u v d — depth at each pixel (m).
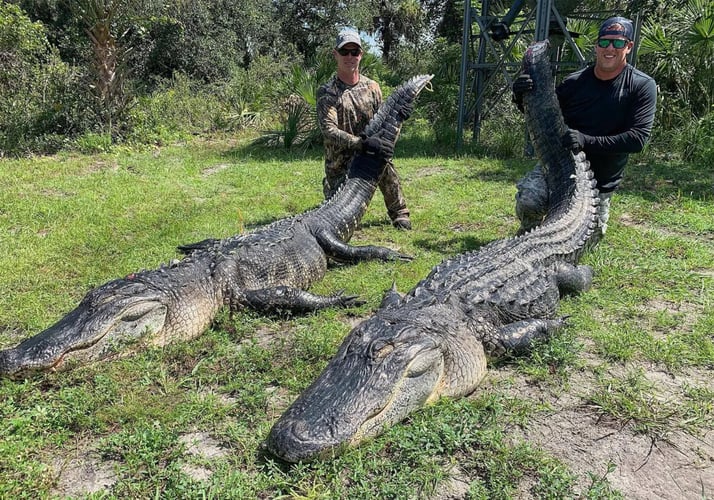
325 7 29.72
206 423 3.38
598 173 5.86
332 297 5.02
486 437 3.12
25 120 13.40
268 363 3.98
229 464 3.01
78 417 3.32
